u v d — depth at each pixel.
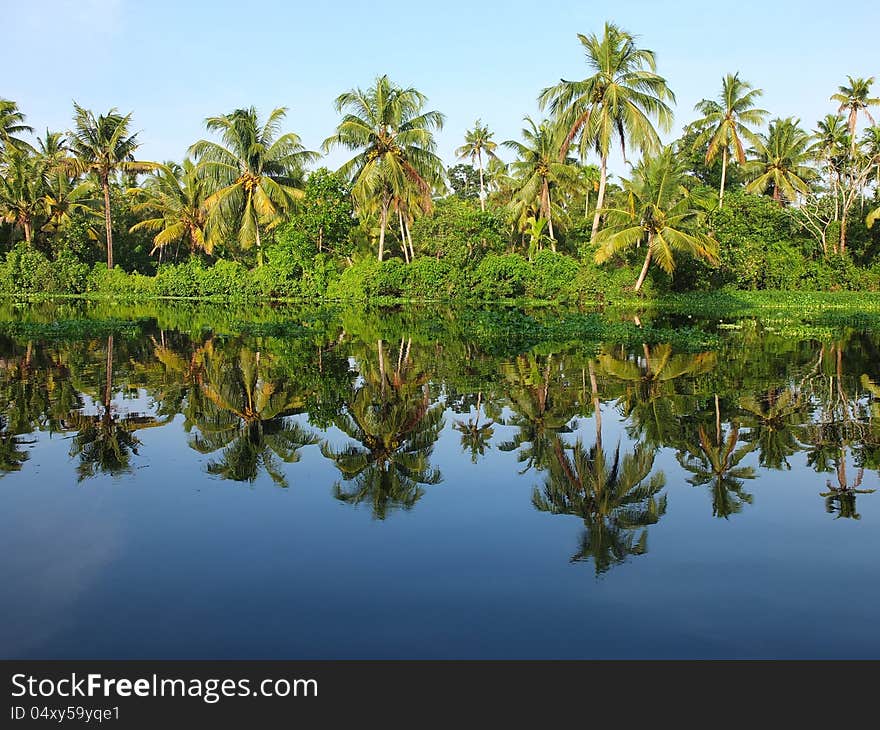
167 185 41.19
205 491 5.49
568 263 33.09
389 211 38.81
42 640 3.40
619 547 4.41
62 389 10.05
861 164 37.97
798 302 30.86
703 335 18.02
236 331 19.47
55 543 4.47
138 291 40.06
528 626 3.49
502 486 5.66
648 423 7.95
